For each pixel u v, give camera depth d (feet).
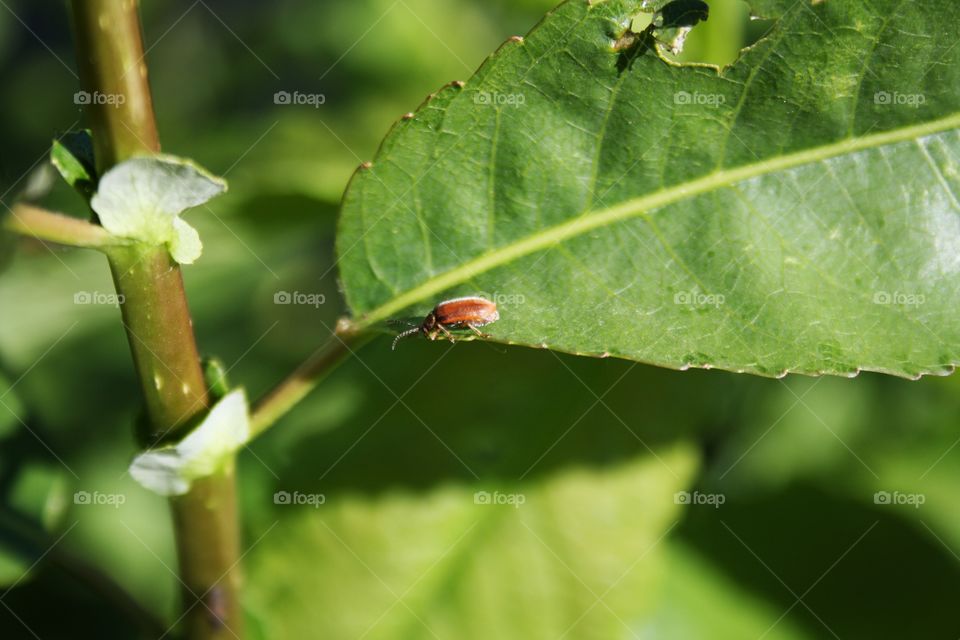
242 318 0.78
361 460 0.64
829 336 0.55
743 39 0.69
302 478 0.64
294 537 0.63
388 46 0.83
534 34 0.55
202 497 0.54
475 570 0.64
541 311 0.55
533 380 0.65
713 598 0.65
